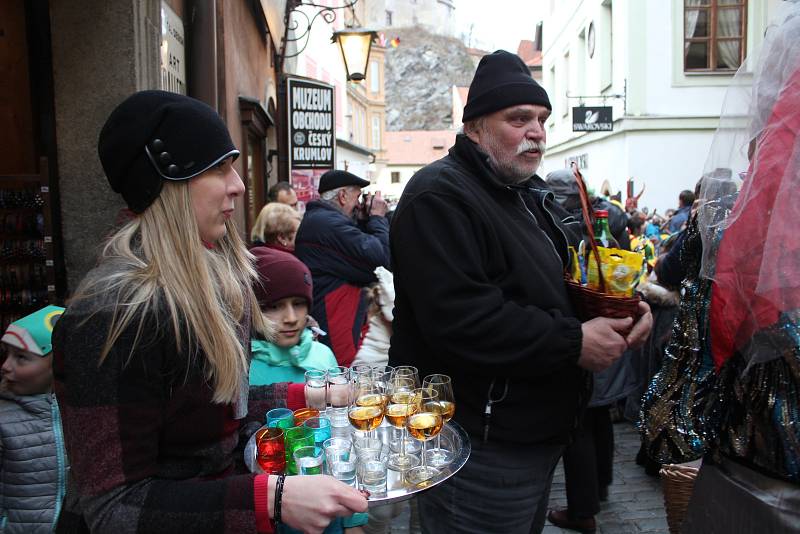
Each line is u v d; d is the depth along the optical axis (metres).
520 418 1.77
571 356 1.65
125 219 1.25
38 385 1.90
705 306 1.41
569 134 18.88
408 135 57.78
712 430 1.39
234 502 1.08
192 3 3.69
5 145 2.66
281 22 8.91
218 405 1.21
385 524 2.33
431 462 1.48
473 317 1.64
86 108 2.68
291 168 7.10
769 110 1.29
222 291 1.28
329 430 1.55
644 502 3.41
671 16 13.41
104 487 1.05
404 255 1.77
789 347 1.16
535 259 1.80
